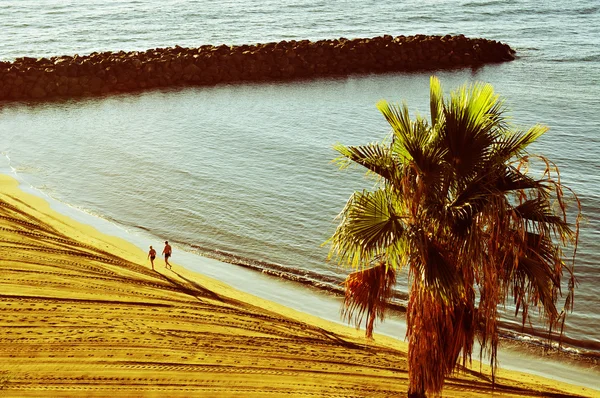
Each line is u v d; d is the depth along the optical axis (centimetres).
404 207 970
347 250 945
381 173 973
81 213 3138
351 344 1806
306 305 2270
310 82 6581
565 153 4028
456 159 927
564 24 9644
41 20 10600
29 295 1741
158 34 9431
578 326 2178
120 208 3222
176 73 6512
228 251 2752
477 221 908
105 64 6356
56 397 1223
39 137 4600
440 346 971
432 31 9431
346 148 988
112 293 1900
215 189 3488
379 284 1002
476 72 6919
